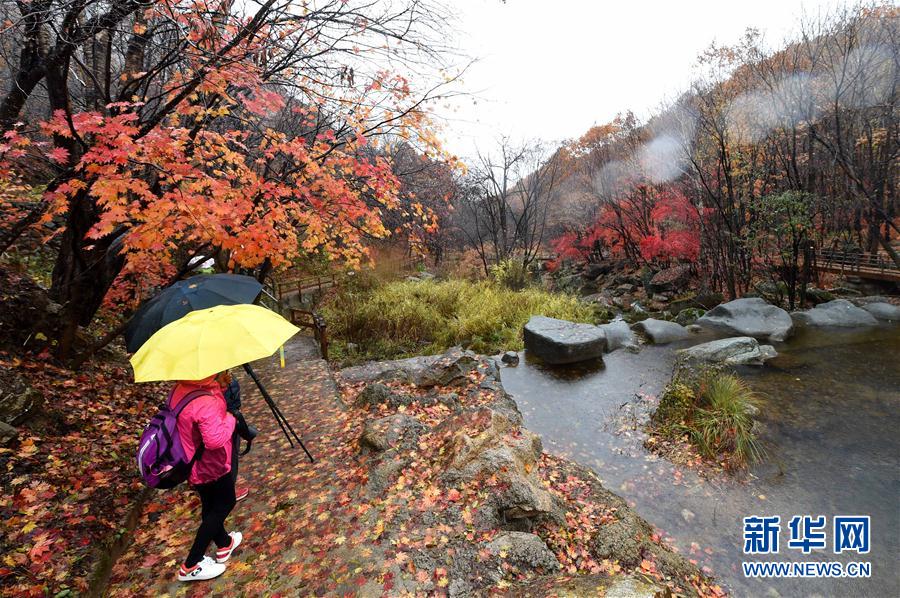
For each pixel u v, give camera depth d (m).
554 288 23.88
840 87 12.88
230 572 3.09
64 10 3.58
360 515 3.73
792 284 14.98
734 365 9.20
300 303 17.55
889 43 12.36
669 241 18.64
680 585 3.75
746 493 5.29
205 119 5.03
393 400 6.35
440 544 3.42
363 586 2.96
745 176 16.58
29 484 3.42
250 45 4.04
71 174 4.45
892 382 7.96
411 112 4.78
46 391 4.79
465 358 8.50
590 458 6.19
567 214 27.16
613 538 4.03
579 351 10.12
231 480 2.82
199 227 4.12
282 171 5.57
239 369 8.48
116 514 3.50
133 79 4.71
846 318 12.09
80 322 6.21
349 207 5.28
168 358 2.29
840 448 6.05
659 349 10.91
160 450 2.37
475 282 20.44
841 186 16.25
